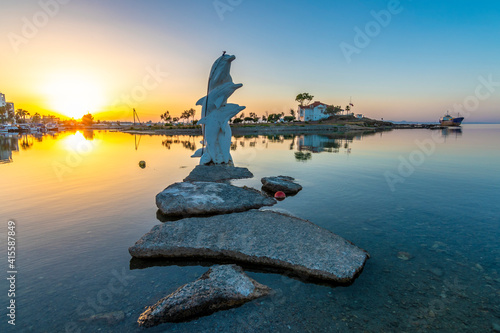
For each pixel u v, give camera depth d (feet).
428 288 19.15
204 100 66.90
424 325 15.93
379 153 92.02
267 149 108.47
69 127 398.42
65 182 51.80
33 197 41.65
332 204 37.06
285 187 43.19
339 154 90.38
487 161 70.90
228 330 15.69
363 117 467.52
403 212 33.83
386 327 15.83
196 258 23.36
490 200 38.17
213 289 17.75
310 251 22.38
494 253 23.66
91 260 23.47
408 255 23.50
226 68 65.31
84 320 16.55
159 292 19.24
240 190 38.88
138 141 162.71
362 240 26.30
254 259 21.99
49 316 16.90
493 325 15.85
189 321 16.37
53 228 30.04
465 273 20.81
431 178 52.34
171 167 68.49
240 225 26.43
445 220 31.12
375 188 45.32
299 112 441.27
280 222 27.07
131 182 51.80
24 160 80.43
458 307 17.31
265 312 16.99
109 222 31.78
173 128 314.55
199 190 38.09
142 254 23.61
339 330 15.62
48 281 20.48
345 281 19.71
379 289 19.12
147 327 15.97
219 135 66.85
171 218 33.01
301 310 17.20
